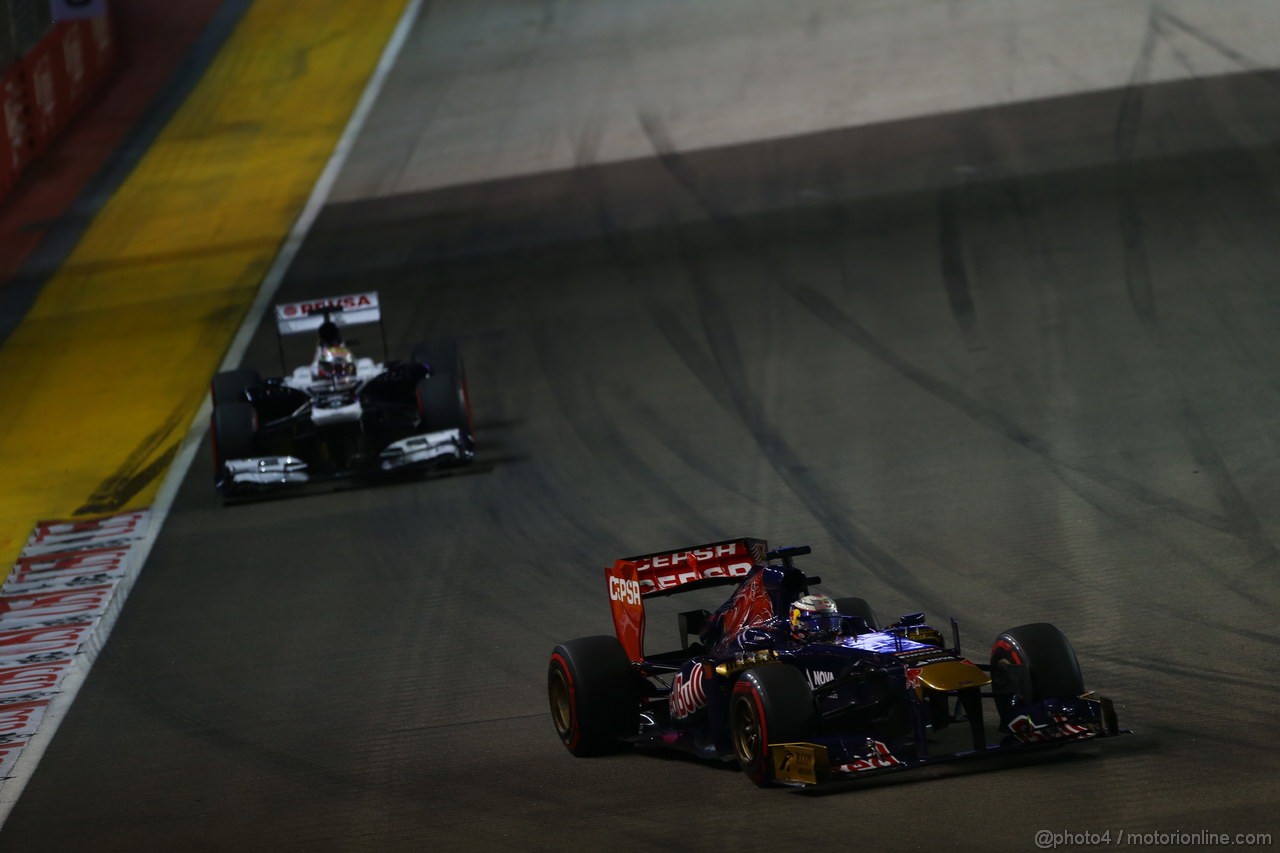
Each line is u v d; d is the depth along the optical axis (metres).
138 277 102.88
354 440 65.38
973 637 40.94
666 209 101.12
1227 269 75.94
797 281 84.44
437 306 89.31
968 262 83.25
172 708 44.12
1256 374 61.84
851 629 32.97
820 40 137.12
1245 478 51.34
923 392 65.81
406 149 125.38
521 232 101.19
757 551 38.16
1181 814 26.73
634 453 63.34
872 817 28.27
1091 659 38.22
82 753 41.66
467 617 48.22
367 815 33.91
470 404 73.12
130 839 34.91
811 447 61.19
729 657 32.28
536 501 59.19
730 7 152.75
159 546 59.56
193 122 138.50
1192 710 33.38
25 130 130.38
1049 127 105.06
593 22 155.50
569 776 34.22
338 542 57.31
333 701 42.75
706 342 77.06
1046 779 29.27
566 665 35.47
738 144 113.38
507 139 124.00
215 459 63.00
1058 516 50.28
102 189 123.75
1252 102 103.38
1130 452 55.53
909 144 106.50
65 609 53.94
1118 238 83.06
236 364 84.06
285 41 159.75
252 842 33.41
